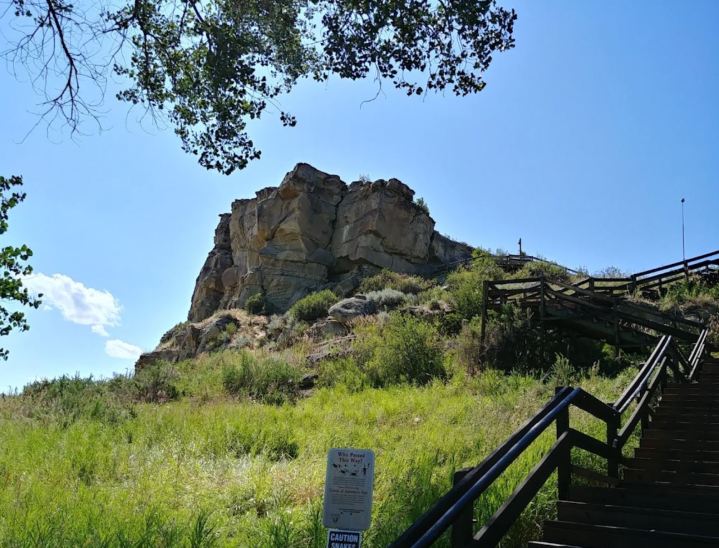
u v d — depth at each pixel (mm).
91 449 10164
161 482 8109
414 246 41562
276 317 35719
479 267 34906
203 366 26391
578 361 19469
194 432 11477
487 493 6148
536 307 21297
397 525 5949
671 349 11695
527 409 12664
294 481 8039
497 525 4691
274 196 43062
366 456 4141
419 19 10070
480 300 24281
